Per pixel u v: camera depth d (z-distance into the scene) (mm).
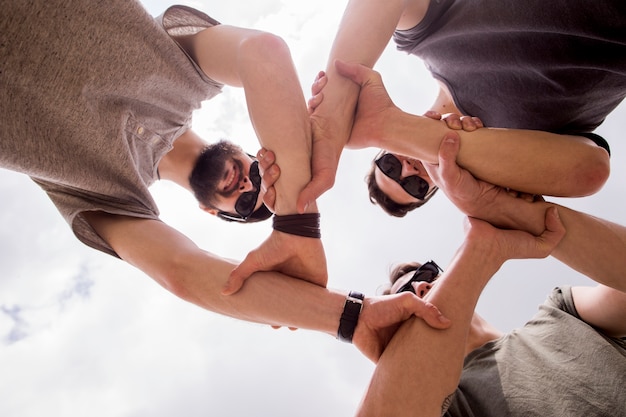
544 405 560
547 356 608
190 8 611
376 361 545
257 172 896
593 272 578
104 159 552
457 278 539
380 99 574
